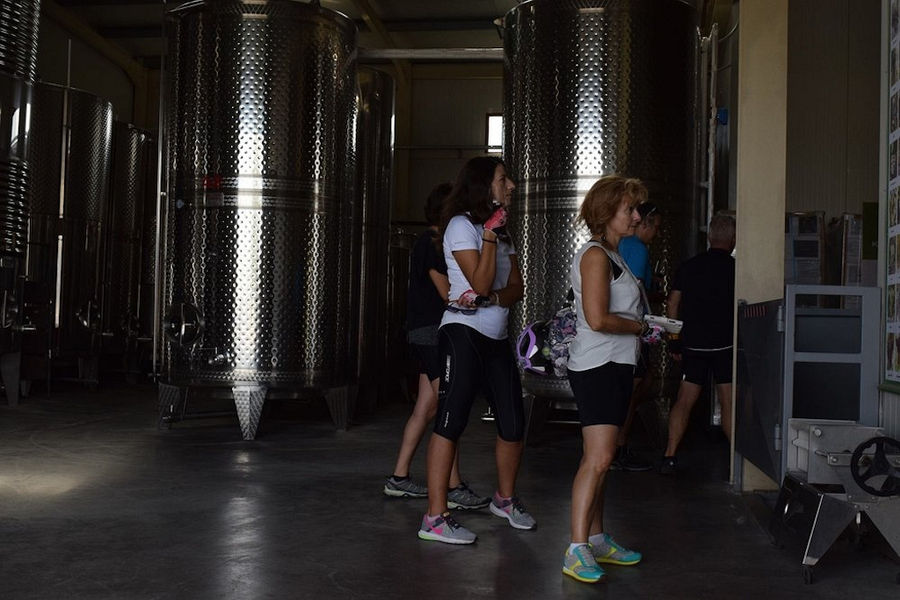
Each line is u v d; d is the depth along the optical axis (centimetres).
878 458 312
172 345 700
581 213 336
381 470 541
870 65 649
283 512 421
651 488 500
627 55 644
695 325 539
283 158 691
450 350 370
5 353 816
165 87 719
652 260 650
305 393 705
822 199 651
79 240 1068
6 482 479
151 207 1262
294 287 695
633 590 308
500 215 368
